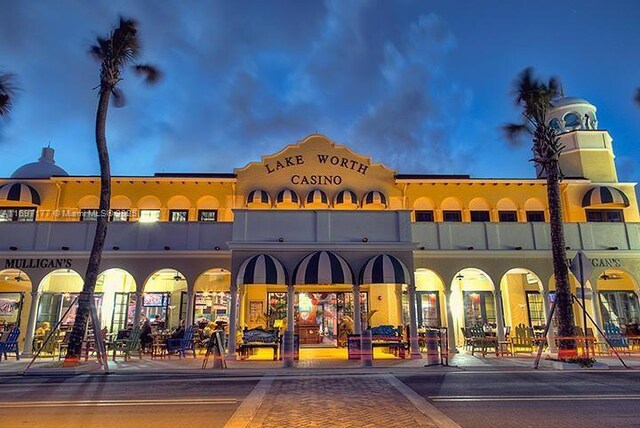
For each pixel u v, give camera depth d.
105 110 18.03
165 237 22.12
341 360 17.59
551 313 16.09
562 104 30.53
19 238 21.72
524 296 25.48
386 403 9.30
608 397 9.75
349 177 26.61
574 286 23.03
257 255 19.19
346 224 20.31
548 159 17.75
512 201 26.92
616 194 26.23
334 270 18.78
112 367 15.73
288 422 7.71
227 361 17.66
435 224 22.56
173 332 20.89
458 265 21.97
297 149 26.88
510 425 7.40
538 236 22.62
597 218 26.88
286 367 15.57
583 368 14.88
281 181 26.36
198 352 21.14
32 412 8.55
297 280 18.77
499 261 22.09
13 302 24.03
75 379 13.14
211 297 25.20
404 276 19.09
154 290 25.14
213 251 21.70
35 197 25.16
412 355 18.70
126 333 20.28
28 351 20.08
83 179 25.75
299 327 24.05
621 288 25.64
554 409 8.55
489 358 18.41
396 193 26.61
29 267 21.33
